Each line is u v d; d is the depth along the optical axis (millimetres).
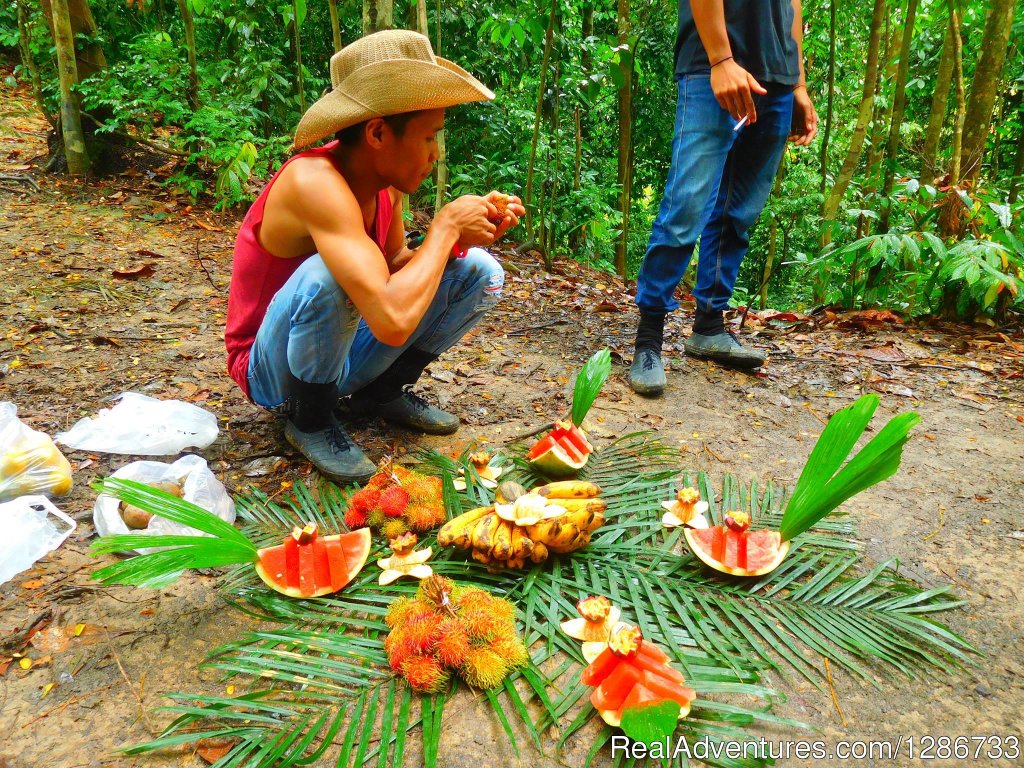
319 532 1965
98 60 5547
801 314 4457
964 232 4191
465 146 6094
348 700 1400
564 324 3918
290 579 1688
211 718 1364
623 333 3783
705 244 3244
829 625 1622
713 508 2125
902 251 4008
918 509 2137
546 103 5711
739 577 1777
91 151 5559
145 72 5348
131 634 1565
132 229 4824
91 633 1562
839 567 1826
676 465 2383
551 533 1704
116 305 3678
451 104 1768
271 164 5594
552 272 5180
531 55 5316
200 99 5590
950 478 2330
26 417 2521
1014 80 5082
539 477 2250
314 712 1369
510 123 6031
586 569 1805
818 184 4926
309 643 1516
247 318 2205
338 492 2164
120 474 1985
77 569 1765
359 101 1739
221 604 1672
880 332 4078
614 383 3066
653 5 6898
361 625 1588
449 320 2352
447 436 2564
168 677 1459
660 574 1787
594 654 1449
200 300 3861
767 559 1745
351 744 1285
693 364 3334
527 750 1310
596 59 5039
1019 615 1683
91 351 3135
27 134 6969
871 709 1415
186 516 1559
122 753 1282
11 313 3453
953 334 4035
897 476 2340
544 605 1646
